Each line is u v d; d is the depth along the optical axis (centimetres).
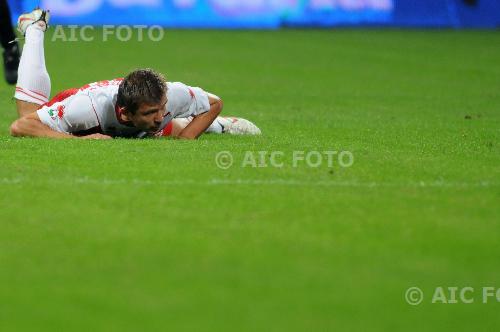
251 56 6906
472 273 1648
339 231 1847
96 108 2683
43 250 1727
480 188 2212
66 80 5175
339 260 1689
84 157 2441
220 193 2108
